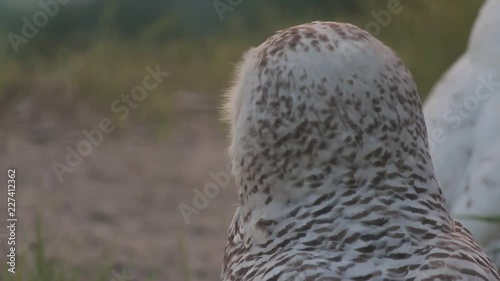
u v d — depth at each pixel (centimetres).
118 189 3056
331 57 1070
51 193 2939
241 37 4962
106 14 4678
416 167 1093
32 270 1994
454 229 1086
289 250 1057
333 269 1020
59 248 2369
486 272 1022
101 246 2492
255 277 1045
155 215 2855
